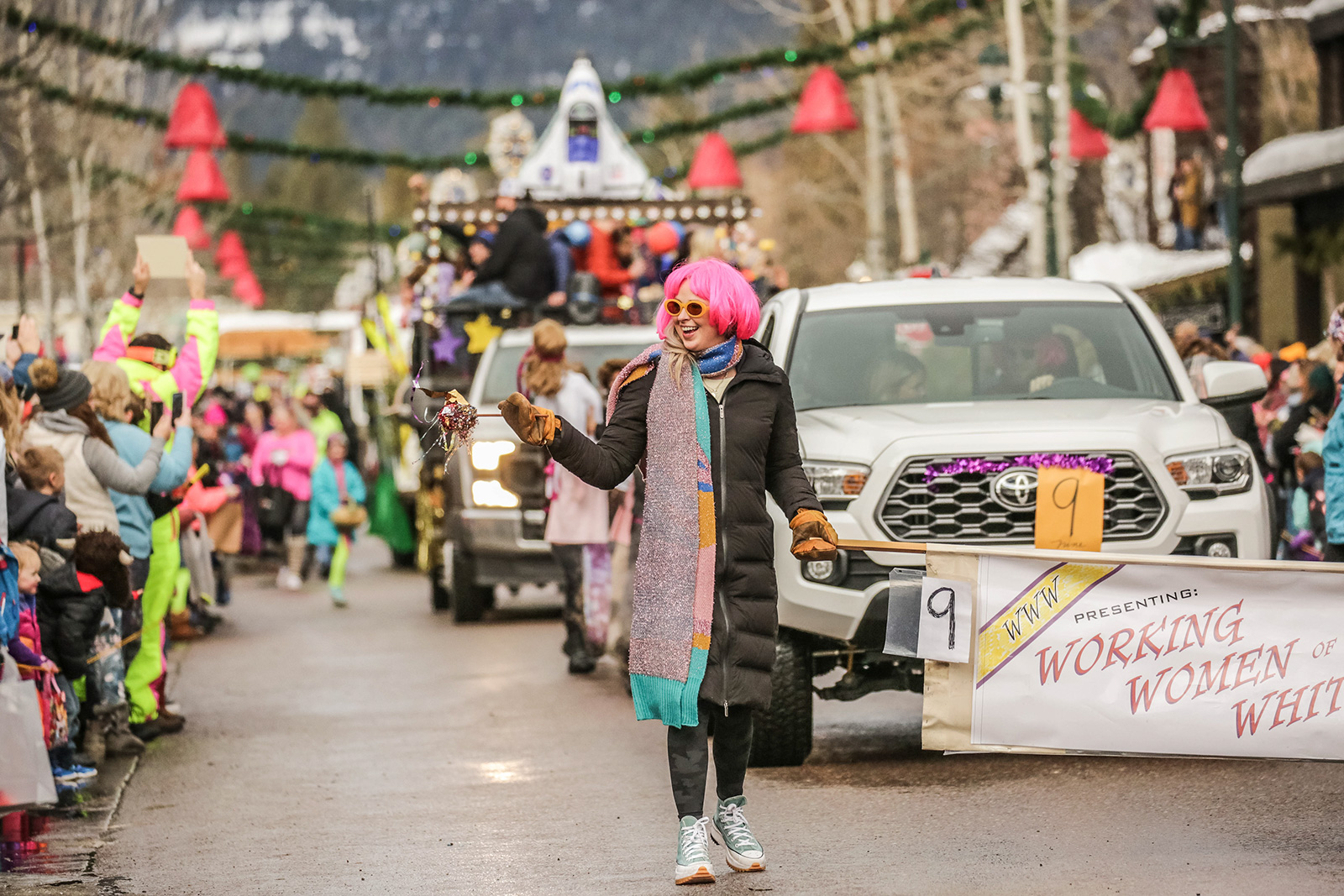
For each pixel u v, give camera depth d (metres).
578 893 8.90
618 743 13.58
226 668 19.22
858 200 81.62
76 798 11.93
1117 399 12.90
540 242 25.75
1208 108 54.00
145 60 28.28
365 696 16.67
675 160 67.25
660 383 8.92
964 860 9.26
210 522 26.05
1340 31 35.91
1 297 52.94
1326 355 20.33
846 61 40.75
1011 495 11.52
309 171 197.38
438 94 32.62
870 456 11.67
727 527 8.87
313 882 9.34
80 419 13.22
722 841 9.48
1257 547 11.75
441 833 10.49
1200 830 9.80
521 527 22.06
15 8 26.44
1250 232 45.53
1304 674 9.49
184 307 68.62
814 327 13.65
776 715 11.91
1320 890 8.41
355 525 26.91
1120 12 61.81
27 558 11.50
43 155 33.62
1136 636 9.53
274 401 31.62
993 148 78.75
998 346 13.37
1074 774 11.62
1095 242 67.56
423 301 27.59
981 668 9.56
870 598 11.53
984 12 35.62
